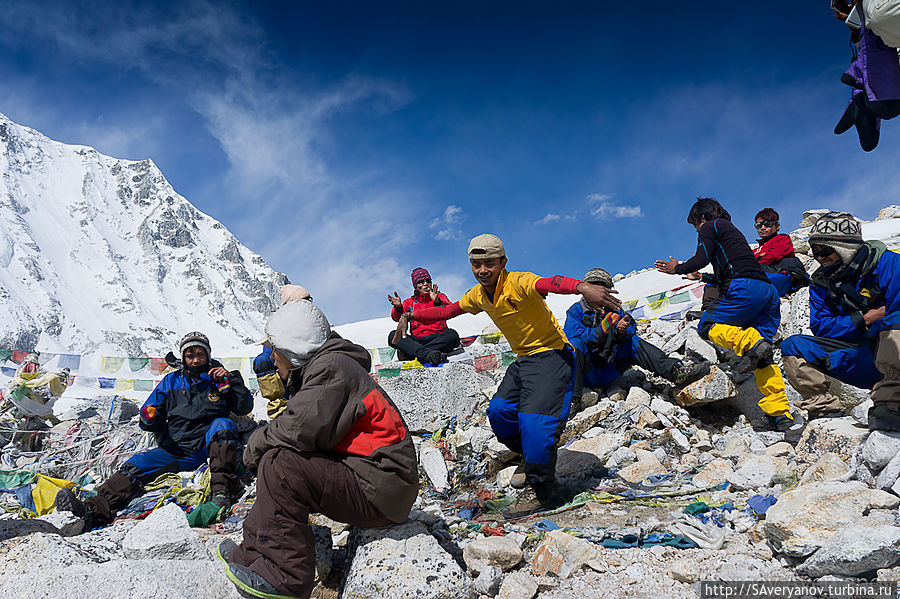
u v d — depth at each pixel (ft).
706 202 18.54
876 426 12.03
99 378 27.48
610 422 19.36
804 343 15.99
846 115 11.15
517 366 15.48
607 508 13.89
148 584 9.17
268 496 9.52
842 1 10.64
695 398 18.92
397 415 10.53
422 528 10.91
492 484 17.61
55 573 9.12
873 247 14.23
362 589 9.79
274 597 9.14
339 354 10.29
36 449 25.44
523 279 14.23
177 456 18.88
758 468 13.84
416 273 27.55
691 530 11.33
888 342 12.28
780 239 22.80
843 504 10.27
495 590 10.07
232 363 31.27
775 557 10.37
